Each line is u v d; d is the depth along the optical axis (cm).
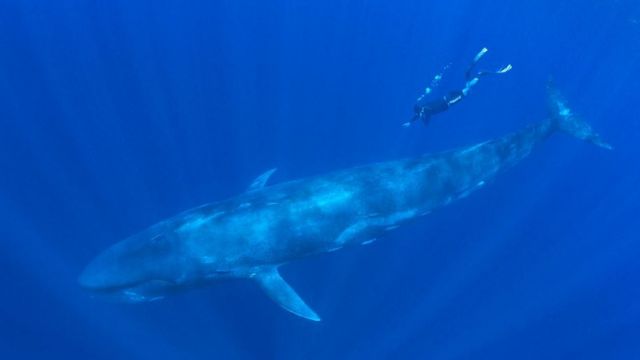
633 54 2475
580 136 1562
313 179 1148
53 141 1730
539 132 1486
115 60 2017
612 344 1520
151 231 1111
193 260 1059
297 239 1092
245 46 2144
